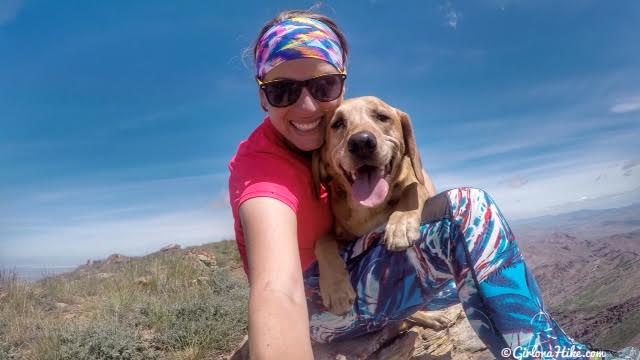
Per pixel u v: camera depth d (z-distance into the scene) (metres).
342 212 0.79
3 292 2.24
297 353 0.48
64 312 2.06
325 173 0.77
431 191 0.90
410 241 0.66
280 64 0.71
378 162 0.73
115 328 1.64
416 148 0.81
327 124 0.76
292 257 0.54
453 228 0.66
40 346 1.57
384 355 0.89
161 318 1.75
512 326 0.62
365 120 0.75
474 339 1.01
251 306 0.51
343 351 0.88
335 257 0.74
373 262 0.73
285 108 0.71
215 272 2.58
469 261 0.64
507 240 0.64
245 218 0.58
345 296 0.70
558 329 0.63
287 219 0.58
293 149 0.77
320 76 0.72
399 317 0.80
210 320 1.71
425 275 0.72
